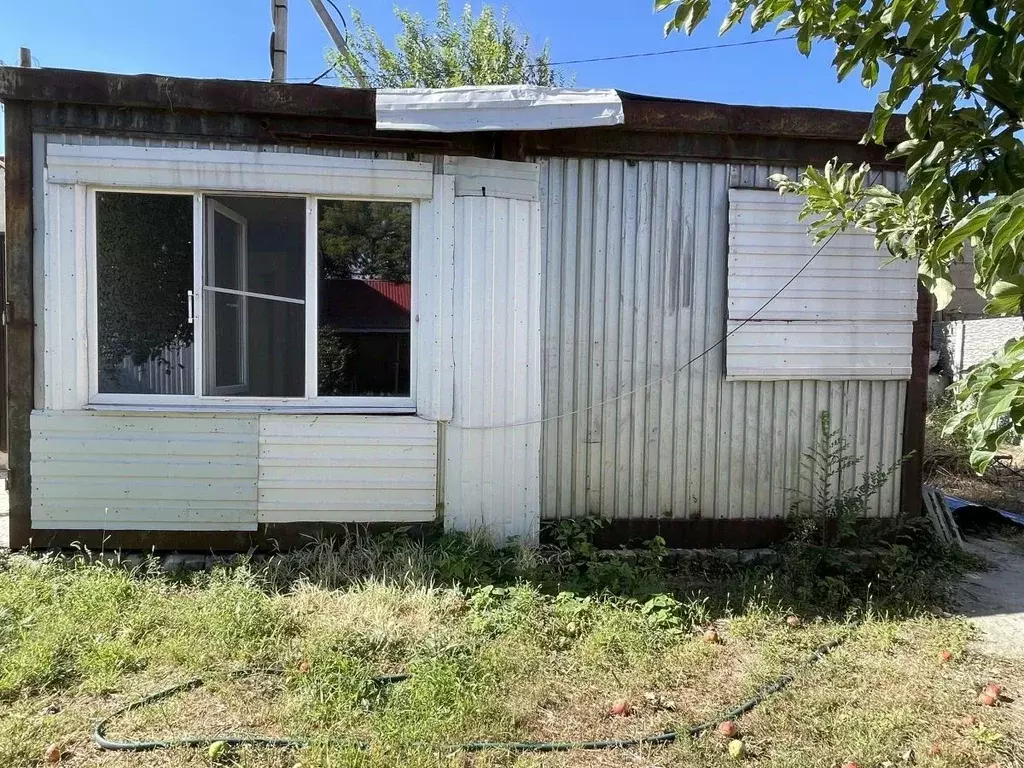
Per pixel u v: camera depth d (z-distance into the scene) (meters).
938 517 5.42
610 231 4.80
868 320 4.98
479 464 4.61
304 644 3.46
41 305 4.42
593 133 4.71
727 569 4.75
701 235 4.87
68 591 3.89
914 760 2.72
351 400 4.68
